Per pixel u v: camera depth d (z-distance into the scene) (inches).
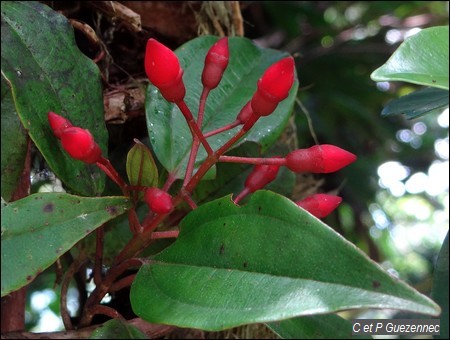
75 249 8.0
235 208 5.9
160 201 6.1
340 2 16.1
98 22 9.7
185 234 6.3
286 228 5.5
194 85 8.5
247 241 5.7
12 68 6.1
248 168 9.3
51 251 5.7
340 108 16.0
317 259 5.2
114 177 6.3
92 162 6.1
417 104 8.1
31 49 6.6
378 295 4.9
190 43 8.7
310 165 6.3
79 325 6.9
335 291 5.0
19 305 7.0
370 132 16.3
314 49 16.3
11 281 5.5
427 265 22.0
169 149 7.7
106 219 6.0
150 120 7.7
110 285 6.7
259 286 5.4
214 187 9.1
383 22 16.9
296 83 8.7
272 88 6.1
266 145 8.3
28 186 7.1
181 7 10.8
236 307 5.4
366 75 16.4
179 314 5.6
